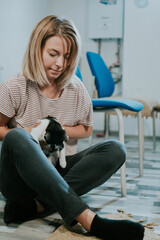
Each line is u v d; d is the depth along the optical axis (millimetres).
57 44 968
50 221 1065
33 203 1062
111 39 4047
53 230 991
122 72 3912
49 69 1004
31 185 860
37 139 970
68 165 1146
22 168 857
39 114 1085
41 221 1064
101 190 1510
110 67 4047
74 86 1129
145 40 3645
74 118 1164
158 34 3598
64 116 1135
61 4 4195
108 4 3920
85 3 4094
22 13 3410
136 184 1647
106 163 1023
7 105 1029
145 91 3697
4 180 953
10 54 3195
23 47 3520
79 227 984
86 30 4125
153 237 919
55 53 976
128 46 3701
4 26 3023
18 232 969
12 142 877
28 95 1062
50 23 977
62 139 1007
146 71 3674
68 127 1141
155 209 1235
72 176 1026
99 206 1259
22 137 883
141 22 3637
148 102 2277
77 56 1030
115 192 1479
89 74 4078
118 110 1462
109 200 1347
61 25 982
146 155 2570
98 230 852
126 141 3482
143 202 1328
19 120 1073
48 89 1086
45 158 877
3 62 3049
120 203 1307
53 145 1000
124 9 3750
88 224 861
